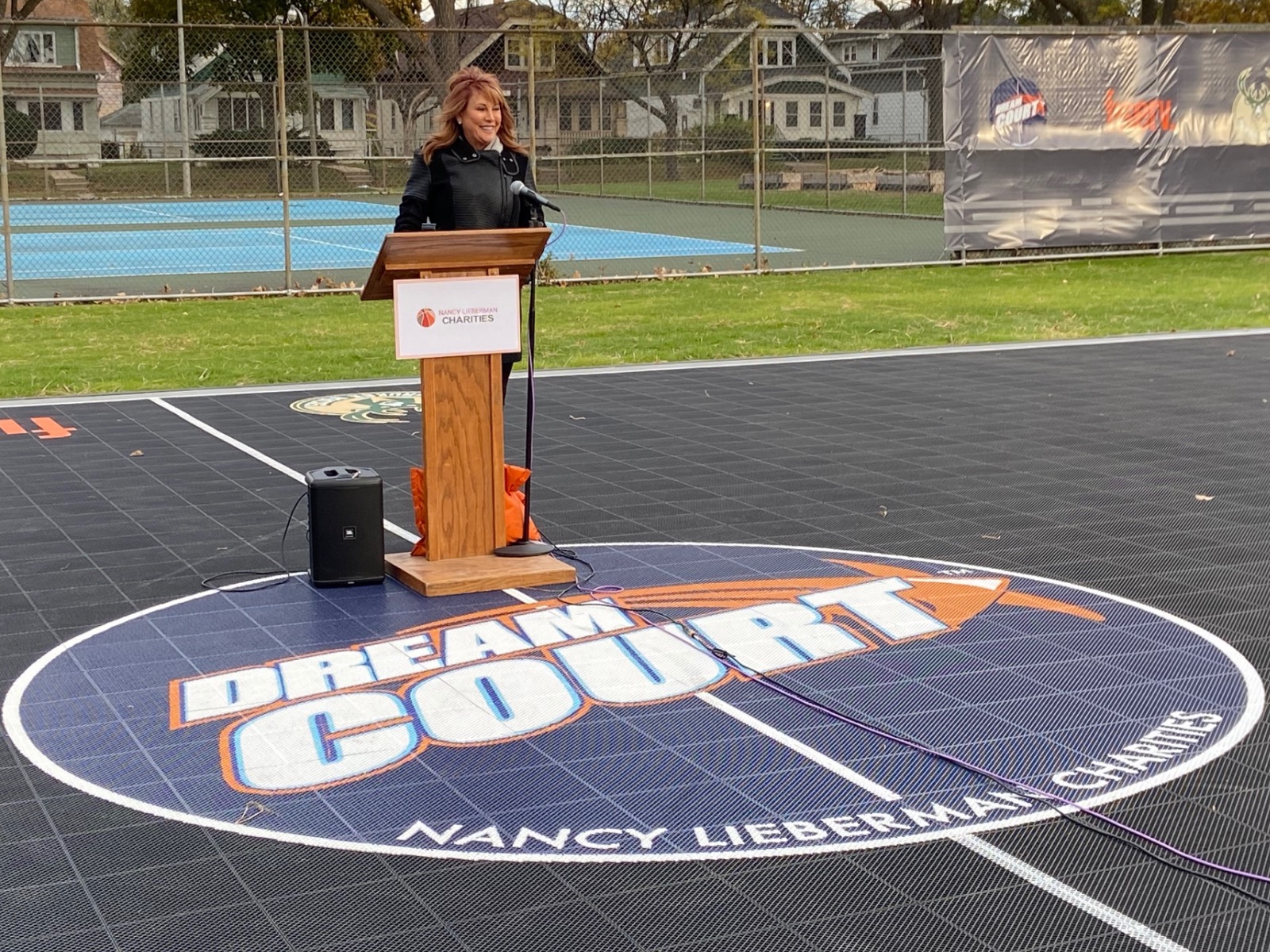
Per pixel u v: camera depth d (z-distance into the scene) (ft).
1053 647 18.17
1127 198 70.85
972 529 23.94
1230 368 41.14
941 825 13.25
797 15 181.78
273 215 108.06
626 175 128.88
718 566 21.86
